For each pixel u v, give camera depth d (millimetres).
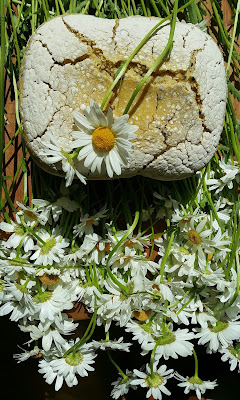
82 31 350
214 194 438
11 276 377
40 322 393
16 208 416
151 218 425
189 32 366
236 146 423
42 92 353
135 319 430
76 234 392
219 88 377
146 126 352
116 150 335
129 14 401
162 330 397
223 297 410
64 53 348
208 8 468
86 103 350
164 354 398
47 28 358
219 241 397
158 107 353
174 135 358
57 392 557
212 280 398
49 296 387
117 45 350
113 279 374
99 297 389
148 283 390
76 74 349
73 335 496
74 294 397
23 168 402
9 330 541
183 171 375
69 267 392
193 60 358
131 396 534
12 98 414
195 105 362
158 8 413
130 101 327
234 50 452
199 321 418
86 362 404
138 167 361
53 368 397
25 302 373
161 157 362
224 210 437
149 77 348
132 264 393
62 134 351
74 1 394
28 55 362
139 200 423
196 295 416
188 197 420
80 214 406
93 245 392
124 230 403
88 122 330
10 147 415
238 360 432
